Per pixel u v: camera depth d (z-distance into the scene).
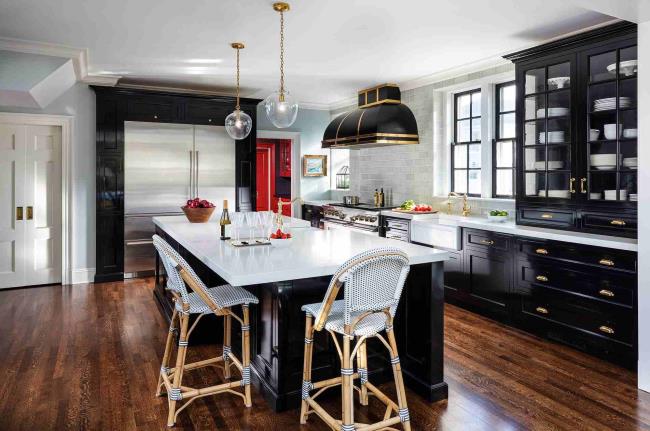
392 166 6.54
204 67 5.23
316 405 2.41
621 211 3.45
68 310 4.61
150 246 6.11
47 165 5.67
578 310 3.53
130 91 5.84
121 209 5.92
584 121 3.68
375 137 5.39
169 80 5.87
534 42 4.32
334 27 3.91
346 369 2.18
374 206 6.39
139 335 3.89
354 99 7.27
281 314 2.61
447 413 2.62
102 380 3.02
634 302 3.16
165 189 6.13
